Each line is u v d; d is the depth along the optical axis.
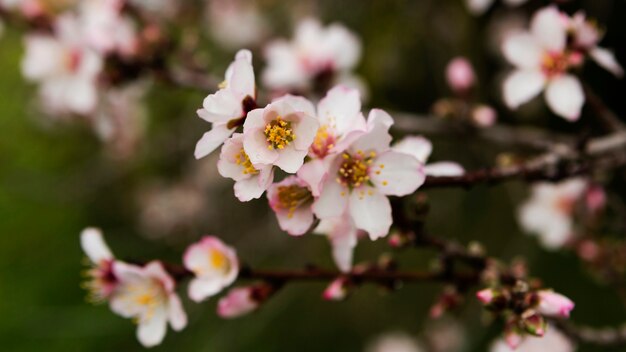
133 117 0.84
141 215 1.00
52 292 0.95
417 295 0.94
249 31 0.96
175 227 0.98
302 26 0.70
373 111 0.50
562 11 0.62
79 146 1.05
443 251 0.55
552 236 0.65
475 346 0.88
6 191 1.01
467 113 0.65
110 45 0.65
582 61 0.58
